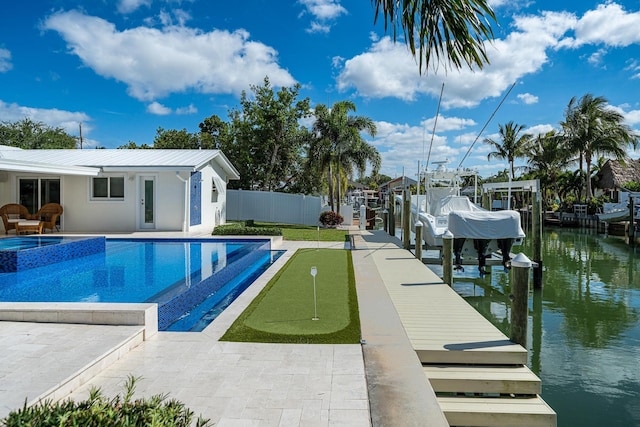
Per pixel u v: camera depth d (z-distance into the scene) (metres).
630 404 5.54
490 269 13.81
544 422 4.31
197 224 16.50
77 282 8.12
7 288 7.66
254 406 3.34
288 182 30.66
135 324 4.95
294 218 25.30
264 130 28.23
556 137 36.72
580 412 5.35
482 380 4.64
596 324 8.86
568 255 18.34
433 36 2.90
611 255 18.31
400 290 8.02
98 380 3.78
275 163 29.64
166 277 8.58
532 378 4.65
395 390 3.66
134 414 1.94
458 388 4.66
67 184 15.52
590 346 7.58
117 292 7.30
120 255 11.43
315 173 27.50
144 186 15.51
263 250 12.70
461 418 4.35
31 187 15.66
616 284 12.66
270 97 28.72
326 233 19.56
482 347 5.06
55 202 15.59
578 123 33.75
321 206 25.22
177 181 15.38
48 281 8.24
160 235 14.30
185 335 5.09
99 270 9.34
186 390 3.60
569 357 7.09
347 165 24.31
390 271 9.93
